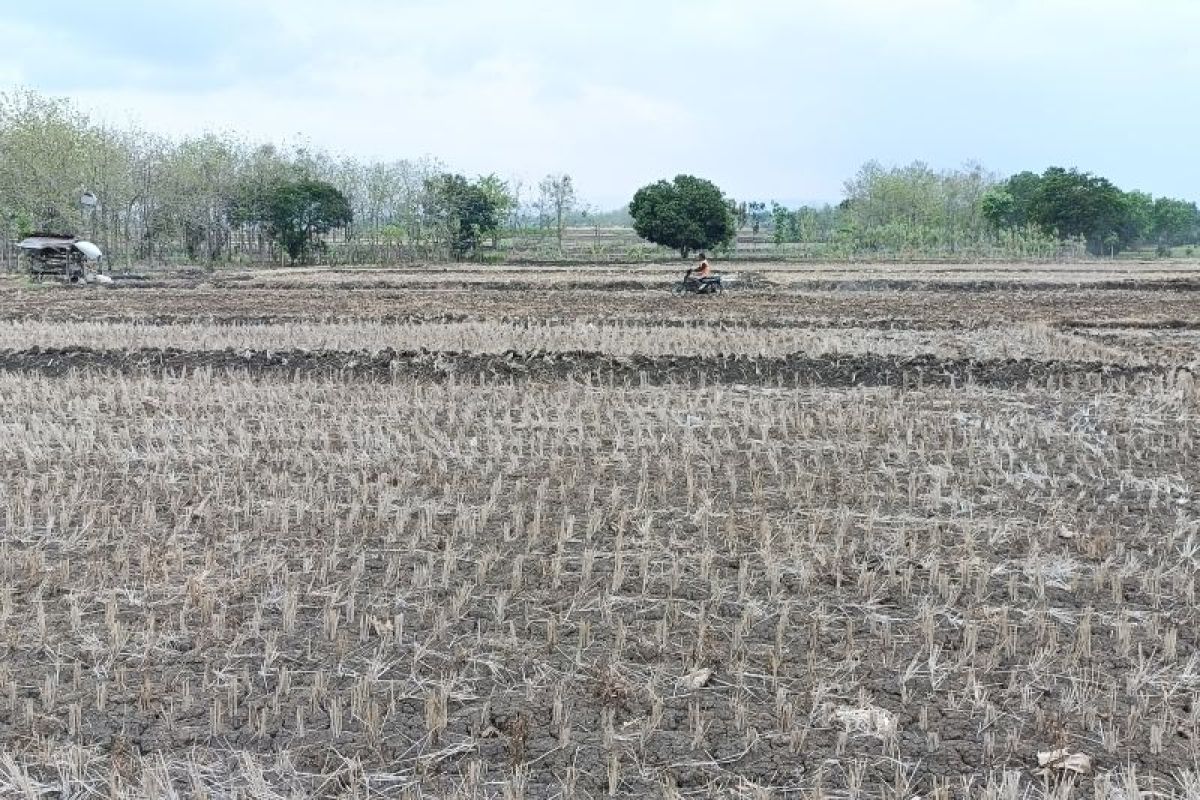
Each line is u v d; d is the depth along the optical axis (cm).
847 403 1421
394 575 779
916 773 518
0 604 721
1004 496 978
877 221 7575
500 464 1105
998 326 2195
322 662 640
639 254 5794
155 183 5375
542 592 747
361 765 521
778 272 4216
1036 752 534
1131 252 8725
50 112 4997
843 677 612
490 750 542
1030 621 692
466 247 6053
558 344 1866
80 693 600
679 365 1709
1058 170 7912
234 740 552
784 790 507
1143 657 638
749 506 955
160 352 1806
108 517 920
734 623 691
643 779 517
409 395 1481
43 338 1947
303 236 5794
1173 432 1253
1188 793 488
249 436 1205
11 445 1164
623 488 1014
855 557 814
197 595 729
